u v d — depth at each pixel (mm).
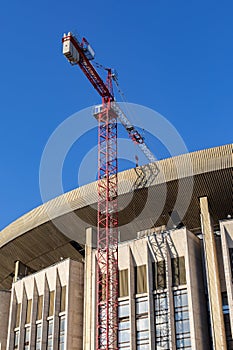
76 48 77812
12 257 87125
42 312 72750
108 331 63125
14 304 78938
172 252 63250
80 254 81062
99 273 68312
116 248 67812
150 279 63156
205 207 65750
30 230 78812
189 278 60281
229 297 57312
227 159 62719
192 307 58531
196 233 71500
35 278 76812
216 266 61000
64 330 68688
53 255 83500
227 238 61188
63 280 72375
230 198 66312
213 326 57406
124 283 65812
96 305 66250
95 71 80000
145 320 61969
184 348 57875
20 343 74188
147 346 60406
